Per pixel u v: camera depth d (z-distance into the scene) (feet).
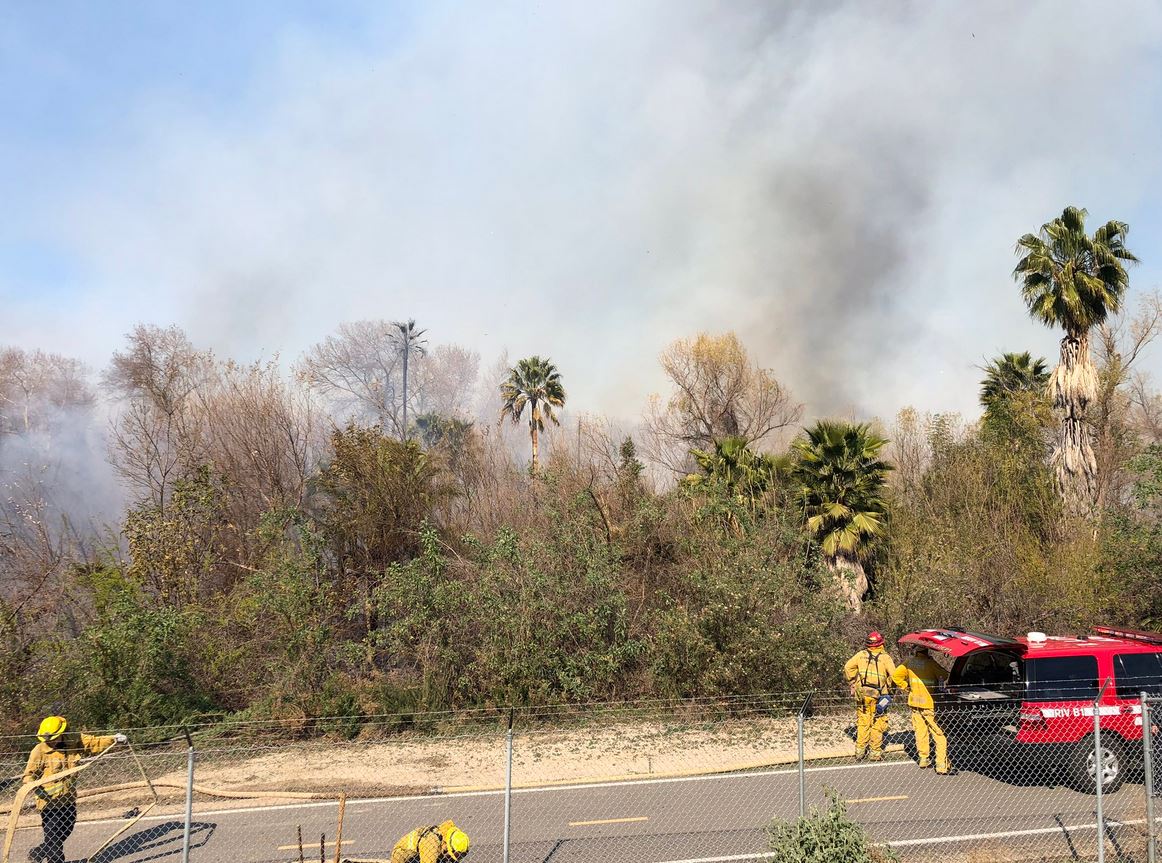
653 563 55.31
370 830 28.84
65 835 26.02
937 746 32.99
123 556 60.34
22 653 41.11
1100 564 52.65
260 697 43.68
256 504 69.87
